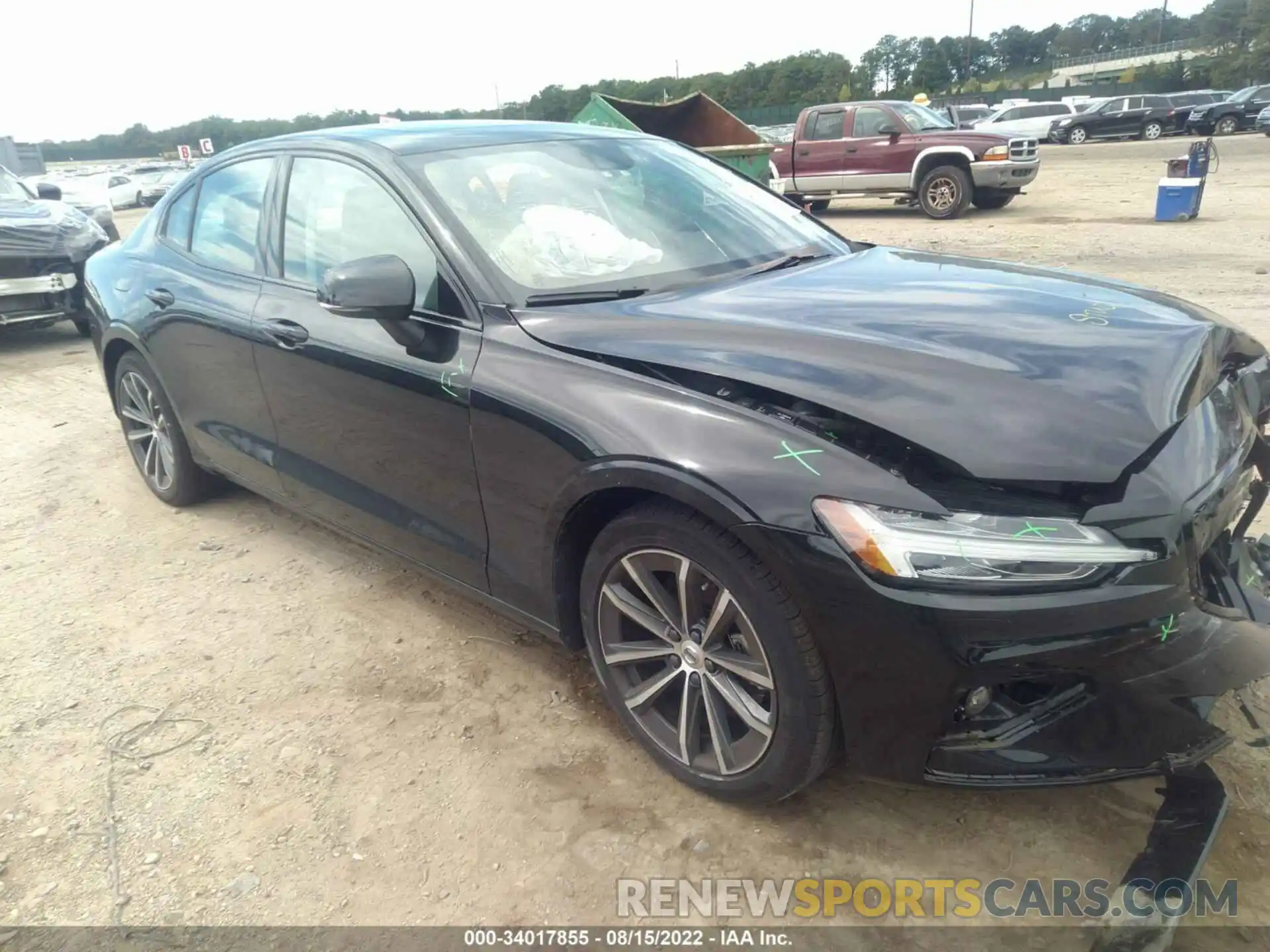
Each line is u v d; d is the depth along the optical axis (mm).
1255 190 14945
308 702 2963
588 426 2336
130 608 3605
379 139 3211
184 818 2490
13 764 2732
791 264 3150
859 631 1960
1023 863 2219
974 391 2064
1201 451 2080
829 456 2014
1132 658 1916
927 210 14562
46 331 9492
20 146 29438
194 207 4023
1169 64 64062
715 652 2279
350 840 2393
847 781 2508
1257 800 2316
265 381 3465
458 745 2725
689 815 2422
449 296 2762
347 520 3354
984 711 2033
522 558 2672
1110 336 2318
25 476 5109
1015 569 1860
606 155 3418
